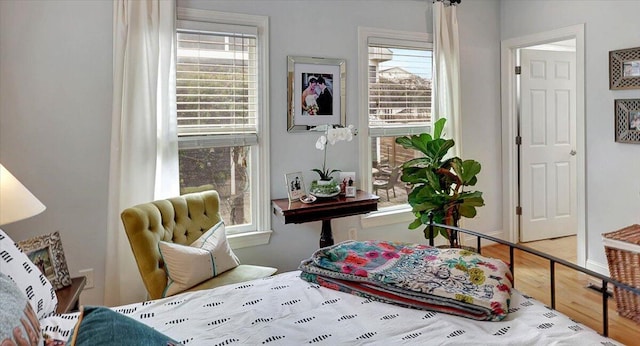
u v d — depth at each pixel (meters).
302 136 3.23
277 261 3.19
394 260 1.65
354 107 3.42
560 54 4.28
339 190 3.13
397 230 3.71
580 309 2.76
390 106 3.62
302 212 2.80
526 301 1.45
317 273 1.67
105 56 2.59
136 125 2.59
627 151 3.10
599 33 3.23
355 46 3.38
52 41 2.46
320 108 3.26
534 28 3.79
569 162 4.39
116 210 2.55
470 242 4.07
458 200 3.19
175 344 1.01
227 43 2.93
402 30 3.58
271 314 1.42
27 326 0.97
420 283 1.44
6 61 2.37
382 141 3.65
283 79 3.12
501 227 4.29
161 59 2.64
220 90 2.93
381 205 3.69
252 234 3.06
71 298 1.92
